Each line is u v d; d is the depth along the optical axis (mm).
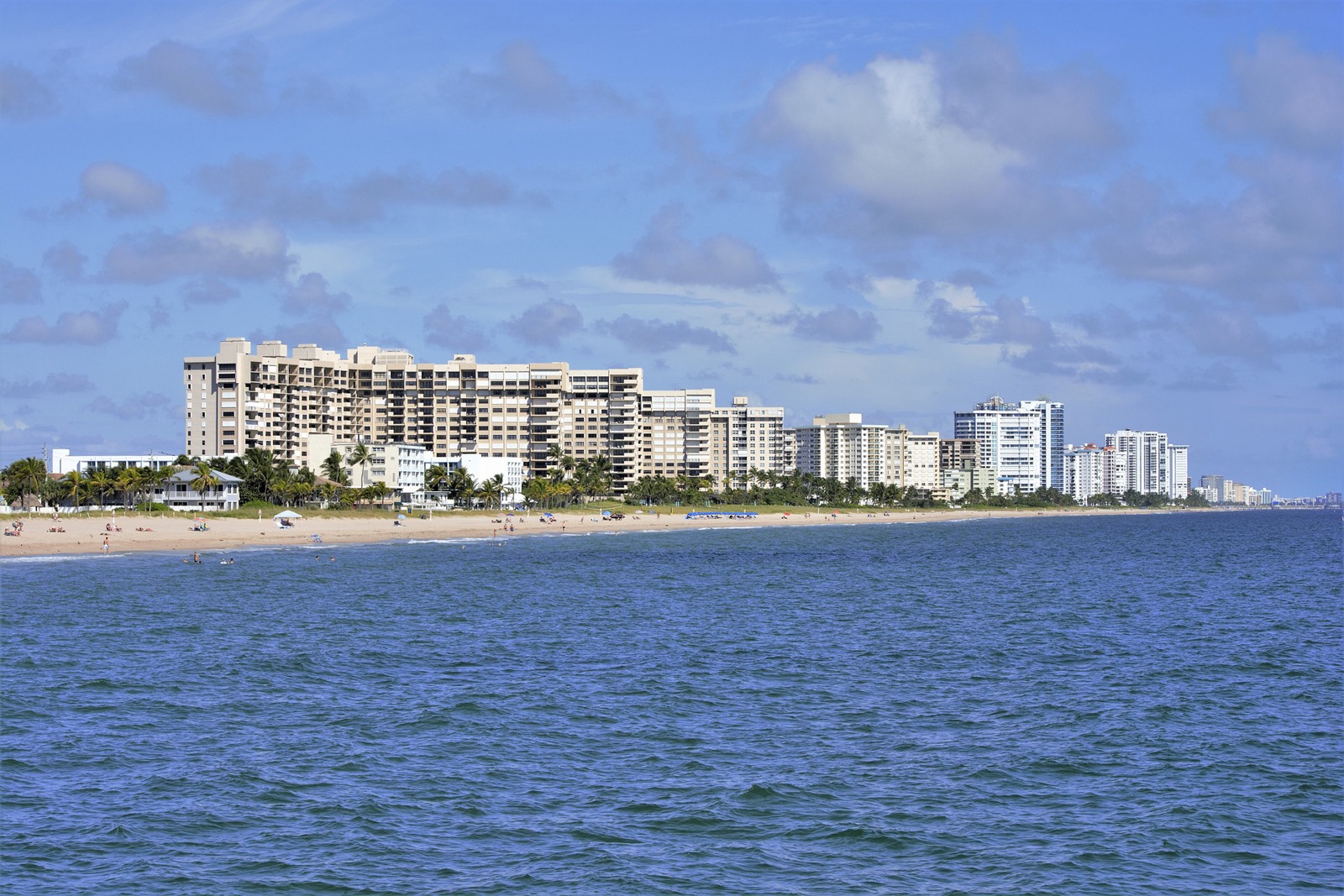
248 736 74750
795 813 59625
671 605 154375
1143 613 146625
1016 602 160625
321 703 85000
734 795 62344
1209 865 53125
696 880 51031
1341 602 162250
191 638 118375
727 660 105375
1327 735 75812
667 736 75000
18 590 168375
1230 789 63938
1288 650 112812
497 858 53406
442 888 50094
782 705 84625
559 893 49562
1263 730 77125
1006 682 94562
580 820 58562
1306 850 55031
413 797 62062
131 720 79188
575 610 148125
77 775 65875
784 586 186625
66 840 55562
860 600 163875
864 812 59781
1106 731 76688
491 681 94000
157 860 53094
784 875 51625
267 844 55125
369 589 176000
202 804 60812
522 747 72250
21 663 102500
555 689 90625
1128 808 60656
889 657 107750
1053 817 59219
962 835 56656
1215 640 120375
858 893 49906
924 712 82375
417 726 77562
